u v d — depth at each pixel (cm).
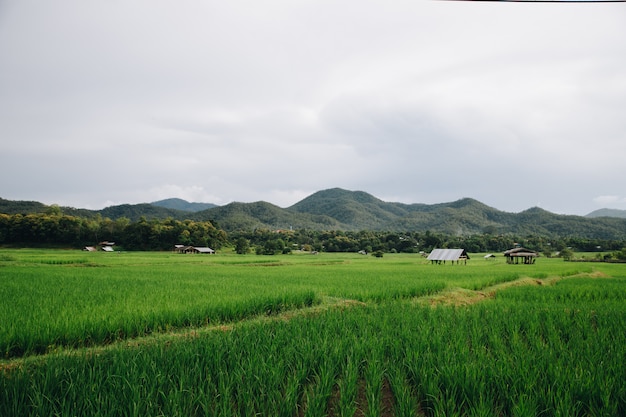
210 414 567
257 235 13588
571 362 771
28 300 1587
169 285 2248
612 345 898
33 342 985
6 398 598
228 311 1433
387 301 1861
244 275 3153
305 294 1753
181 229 11181
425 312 1404
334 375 736
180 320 1281
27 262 4544
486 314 1345
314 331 1007
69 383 659
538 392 644
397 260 7275
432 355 809
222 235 12262
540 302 1891
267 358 791
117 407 569
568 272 4066
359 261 6612
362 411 622
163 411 581
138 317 1218
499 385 667
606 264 6512
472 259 9125
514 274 3466
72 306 1432
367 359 815
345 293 2002
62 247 10456
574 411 587
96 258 5741
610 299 2038
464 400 614
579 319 1282
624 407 611
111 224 11844
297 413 598
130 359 773
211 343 874
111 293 1841
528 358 782
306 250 12038
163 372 704
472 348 895
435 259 6550
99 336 1076
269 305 1590
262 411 595
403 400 608
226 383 674
